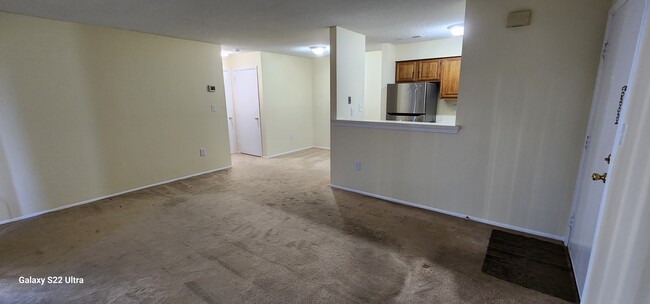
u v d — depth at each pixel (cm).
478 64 267
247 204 351
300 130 688
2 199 298
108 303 186
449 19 329
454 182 304
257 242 261
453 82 471
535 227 268
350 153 384
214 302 187
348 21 336
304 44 486
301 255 239
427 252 241
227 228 288
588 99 227
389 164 350
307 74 681
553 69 236
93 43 344
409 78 515
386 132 344
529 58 244
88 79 345
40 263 230
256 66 581
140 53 387
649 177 80
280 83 619
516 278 206
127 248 252
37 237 271
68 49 326
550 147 248
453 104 498
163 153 429
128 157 391
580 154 236
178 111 439
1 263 230
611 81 184
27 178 312
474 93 274
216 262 230
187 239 267
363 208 335
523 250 242
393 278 209
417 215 314
